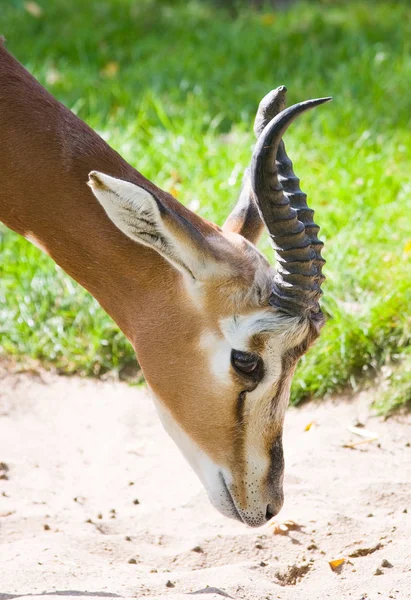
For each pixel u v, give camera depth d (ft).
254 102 65.67
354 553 30.68
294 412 41.60
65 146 29.66
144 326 29.09
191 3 89.25
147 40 78.33
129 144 57.82
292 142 58.29
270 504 29.12
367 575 29.14
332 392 41.88
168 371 28.76
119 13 82.84
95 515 34.30
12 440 39.99
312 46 74.18
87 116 64.13
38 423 41.50
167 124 59.72
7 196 30.04
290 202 28.14
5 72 30.09
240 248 28.71
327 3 88.33
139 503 35.35
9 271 48.91
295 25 79.41
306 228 28.07
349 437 38.99
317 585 28.94
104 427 41.19
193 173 55.21
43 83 67.97
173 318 28.55
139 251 28.86
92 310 46.37
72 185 29.40
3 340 46.21
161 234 26.99
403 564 29.60
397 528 31.99
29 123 29.63
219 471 29.04
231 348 27.78
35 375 44.65
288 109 25.75
